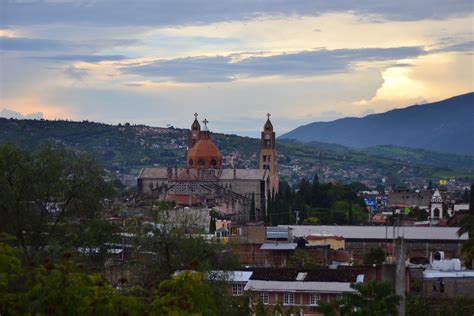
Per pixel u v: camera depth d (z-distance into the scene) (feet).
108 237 474.08
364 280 543.39
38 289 246.06
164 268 433.07
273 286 538.47
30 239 464.65
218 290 402.93
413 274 596.70
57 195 475.31
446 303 533.55
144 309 252.01
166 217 465.88
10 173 464.24
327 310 395.14
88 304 247.09
